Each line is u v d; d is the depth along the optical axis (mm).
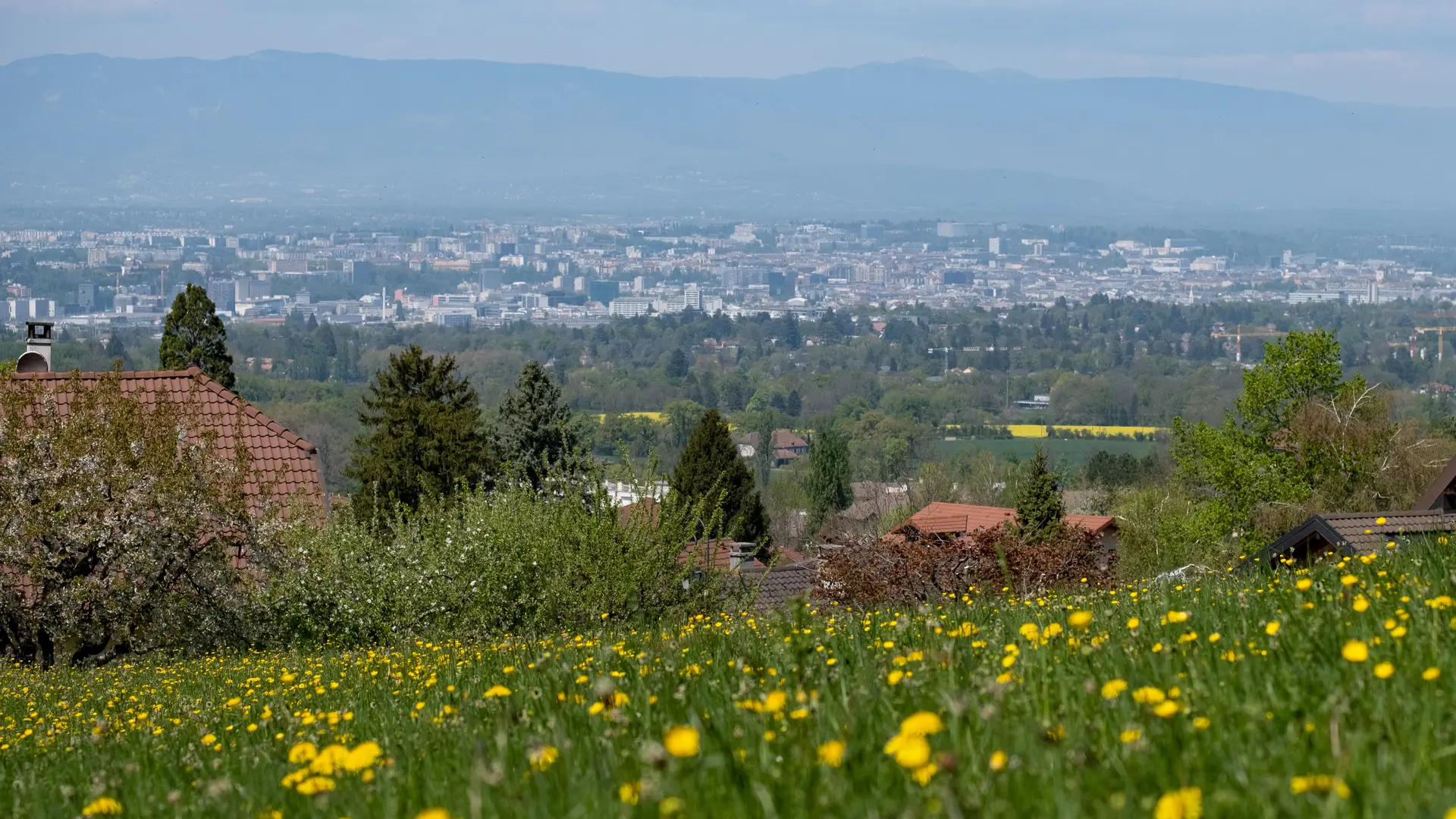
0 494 27641
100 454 28203
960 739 5434
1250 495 71250
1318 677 6078
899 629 9422
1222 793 4074
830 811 4430
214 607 28953
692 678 8289
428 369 70062
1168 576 17531
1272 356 72438
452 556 27984
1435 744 4707
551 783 5363
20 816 7359
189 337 68375
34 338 48062
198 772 8008
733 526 29438
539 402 88500
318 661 19859
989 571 31422
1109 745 5172
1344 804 3977
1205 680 6367
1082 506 122438
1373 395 73938
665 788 4844
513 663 12398
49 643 29250
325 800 5938
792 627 9047
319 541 29156
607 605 26891
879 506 119250
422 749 7324
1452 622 6863
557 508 27844
